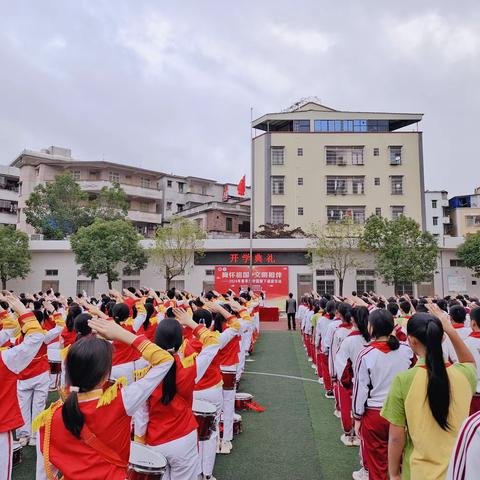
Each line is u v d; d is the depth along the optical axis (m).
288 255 26.56
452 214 48.81
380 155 33.81
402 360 3.78
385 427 3.71
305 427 6.12
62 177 33.78
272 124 36.91
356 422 4.32
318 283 26.20
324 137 34.03
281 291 25.88
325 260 25.92
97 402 2.20
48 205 33.72
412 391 2.39
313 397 7.73
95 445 2.15
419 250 24.05
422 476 2.27
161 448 3.08
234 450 5.28
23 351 3.43
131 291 9.24
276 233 27.91
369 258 26.09
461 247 25.38
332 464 4.87
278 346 13.94
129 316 6.21
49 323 6.99
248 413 6.80
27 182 38.88
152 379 2.36
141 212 39.22
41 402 5.64
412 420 2.36
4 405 3.54
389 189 33.47
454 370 2.44
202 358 3.40
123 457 2.25
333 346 6.35
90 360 2.19
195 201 44.53
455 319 5.12
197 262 26.73
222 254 26.72
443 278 26.31
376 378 3.78
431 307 2.98
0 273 25.30
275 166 33.78
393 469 2.48
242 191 27.70
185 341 3.94
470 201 48.81
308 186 33.53
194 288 26.56
